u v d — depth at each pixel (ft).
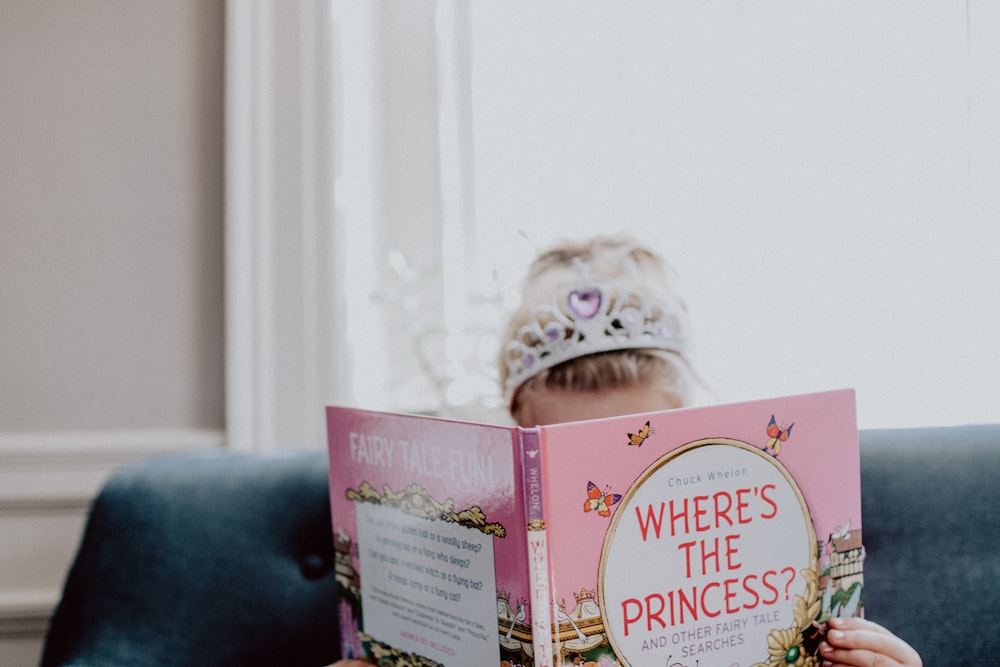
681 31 4.26
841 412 2.02
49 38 3.72
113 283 3.78
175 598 2.67
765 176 4.26
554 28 4.25
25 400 3.75
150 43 3.77
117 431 3.80
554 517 1.66
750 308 4.26
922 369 4.24
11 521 3.73
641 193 4.29
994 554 2.77
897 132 4.25
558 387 2.57
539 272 2.85
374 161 4.28
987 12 4.20
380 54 4.27
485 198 4.30
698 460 1.82
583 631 1.70
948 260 4.24
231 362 3.74
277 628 2.75
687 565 1.81
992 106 4.22
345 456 2.23
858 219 4.25
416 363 4.31
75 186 3.75
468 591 1.82
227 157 3.71
